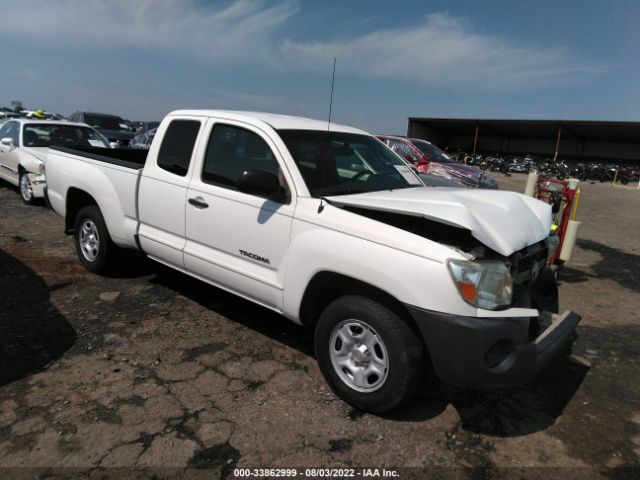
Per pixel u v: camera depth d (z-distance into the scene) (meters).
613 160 42.75
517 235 3.04
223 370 3.46
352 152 3.94
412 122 47.75
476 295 2.63
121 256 4.98
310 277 3.13
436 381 3.52
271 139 3.53
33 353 3.49
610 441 2.96
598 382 3.70
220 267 3.75
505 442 2.88
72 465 2.46
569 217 6.39
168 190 4.11
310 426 2.90
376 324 2.87
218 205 3.71
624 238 10.24
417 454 2.72
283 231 3.30
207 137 3.94
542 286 3.83
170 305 4.51
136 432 2.73
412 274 2.69
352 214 3.03
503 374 2.69
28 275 5.02
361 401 3.00
